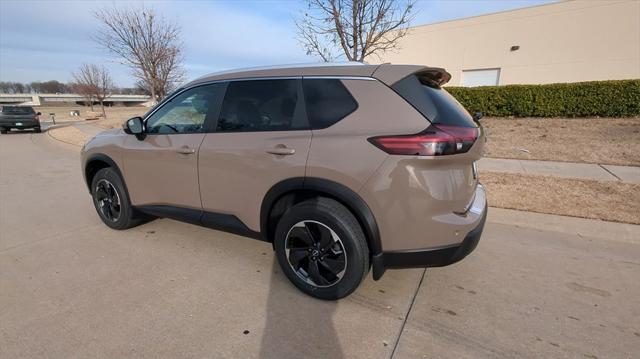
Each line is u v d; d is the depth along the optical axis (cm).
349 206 240
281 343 219
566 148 810
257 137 271
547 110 1212
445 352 212
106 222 407
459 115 249
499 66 1794
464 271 309
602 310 253
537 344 218
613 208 443
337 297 257
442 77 281
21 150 1152
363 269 246
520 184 552
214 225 311
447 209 229
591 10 1559
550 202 471
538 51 1694
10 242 371
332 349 214
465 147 226
